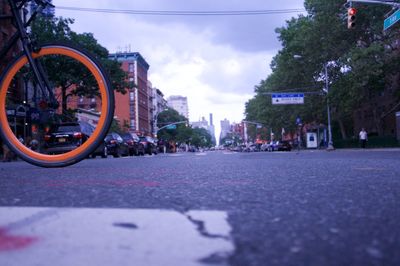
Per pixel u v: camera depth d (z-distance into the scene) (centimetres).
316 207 230
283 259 140
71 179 414
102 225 187
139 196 279
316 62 3631
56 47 478
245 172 495
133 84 3631
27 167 727
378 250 148
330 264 135
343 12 3212
